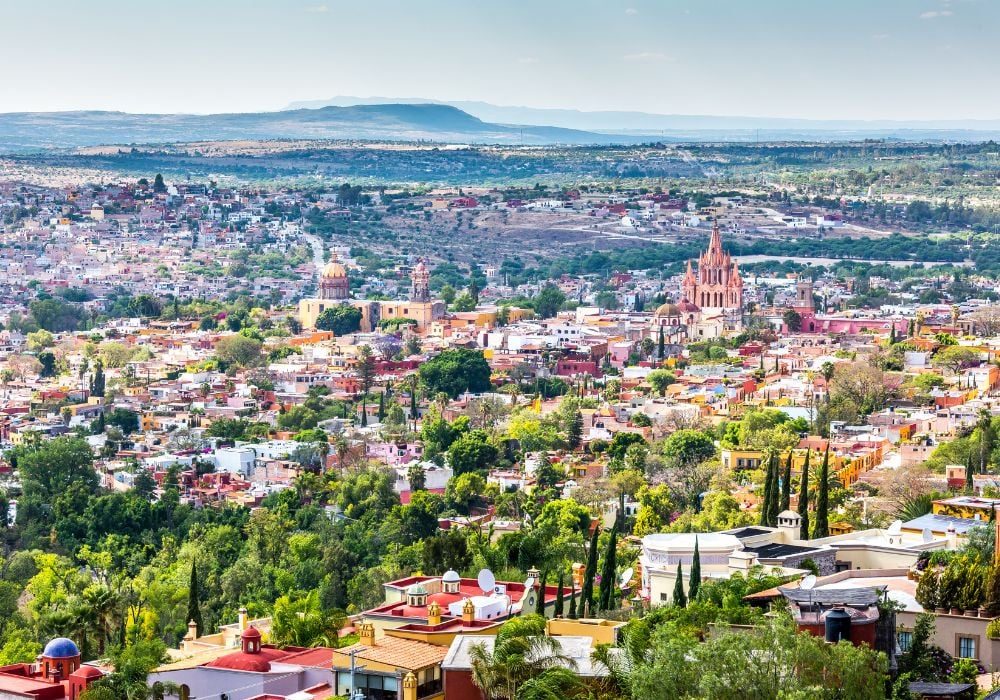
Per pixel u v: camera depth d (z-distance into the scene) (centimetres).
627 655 18388
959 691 18400
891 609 19625
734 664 17000
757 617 18988
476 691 18575
